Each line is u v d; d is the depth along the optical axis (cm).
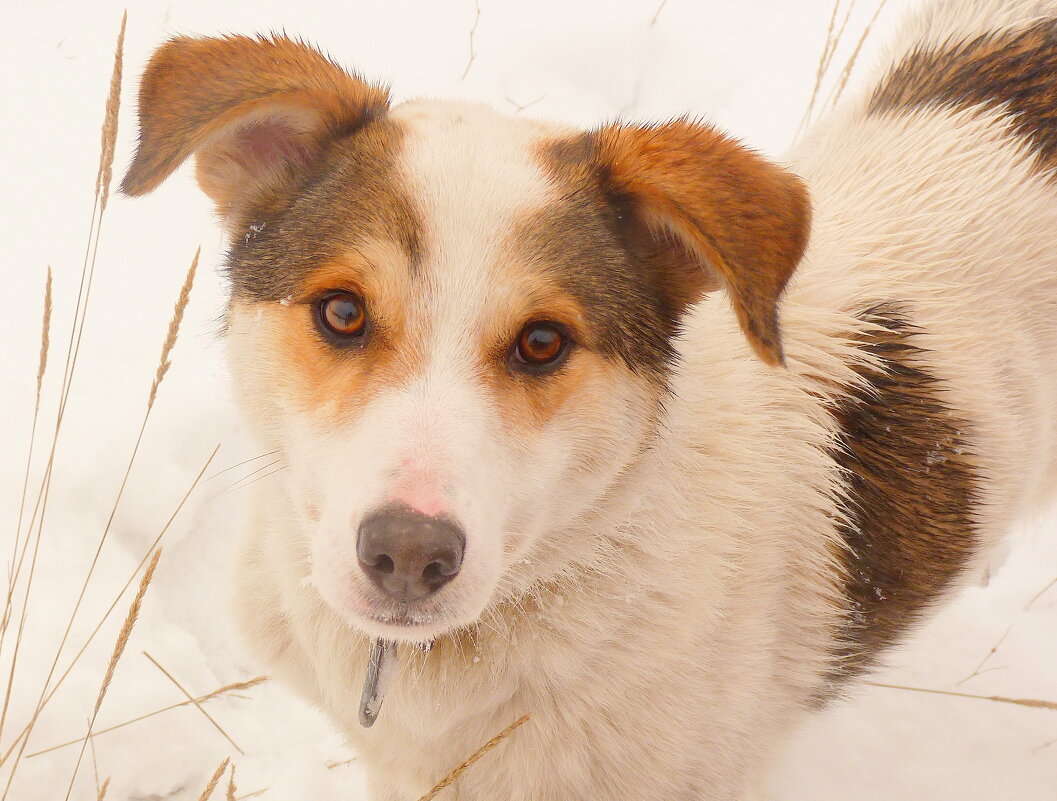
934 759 100
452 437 68
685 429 78
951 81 95
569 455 72
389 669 76
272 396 72
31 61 132
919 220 89
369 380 70
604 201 74
